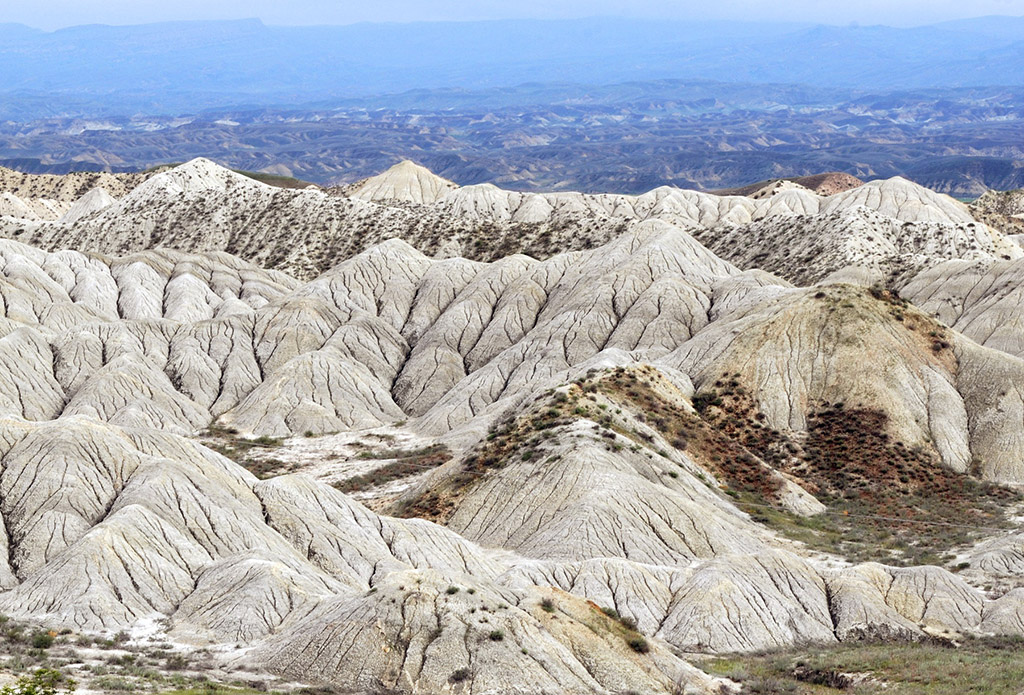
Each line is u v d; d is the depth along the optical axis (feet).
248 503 239.91
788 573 224.94
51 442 239.50
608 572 220.23
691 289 463.83
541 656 171.53
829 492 313.32
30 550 217.56
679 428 314.96
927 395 348.18
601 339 451.94
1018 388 345.51
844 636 211.82
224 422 431.02
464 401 428.15
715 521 252.83
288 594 198.49
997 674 176.55
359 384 455.22
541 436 284.82
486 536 260.01
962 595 222.89
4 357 429.79
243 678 168.14
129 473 239.09
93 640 183.73
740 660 198.70
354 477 350.02
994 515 297.94
